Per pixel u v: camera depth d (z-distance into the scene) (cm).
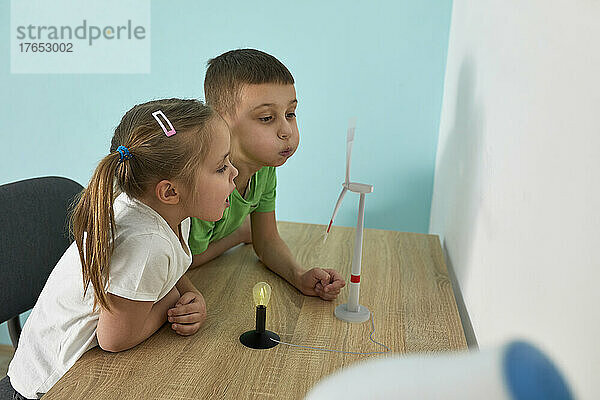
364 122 175
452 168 134
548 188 57
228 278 107
